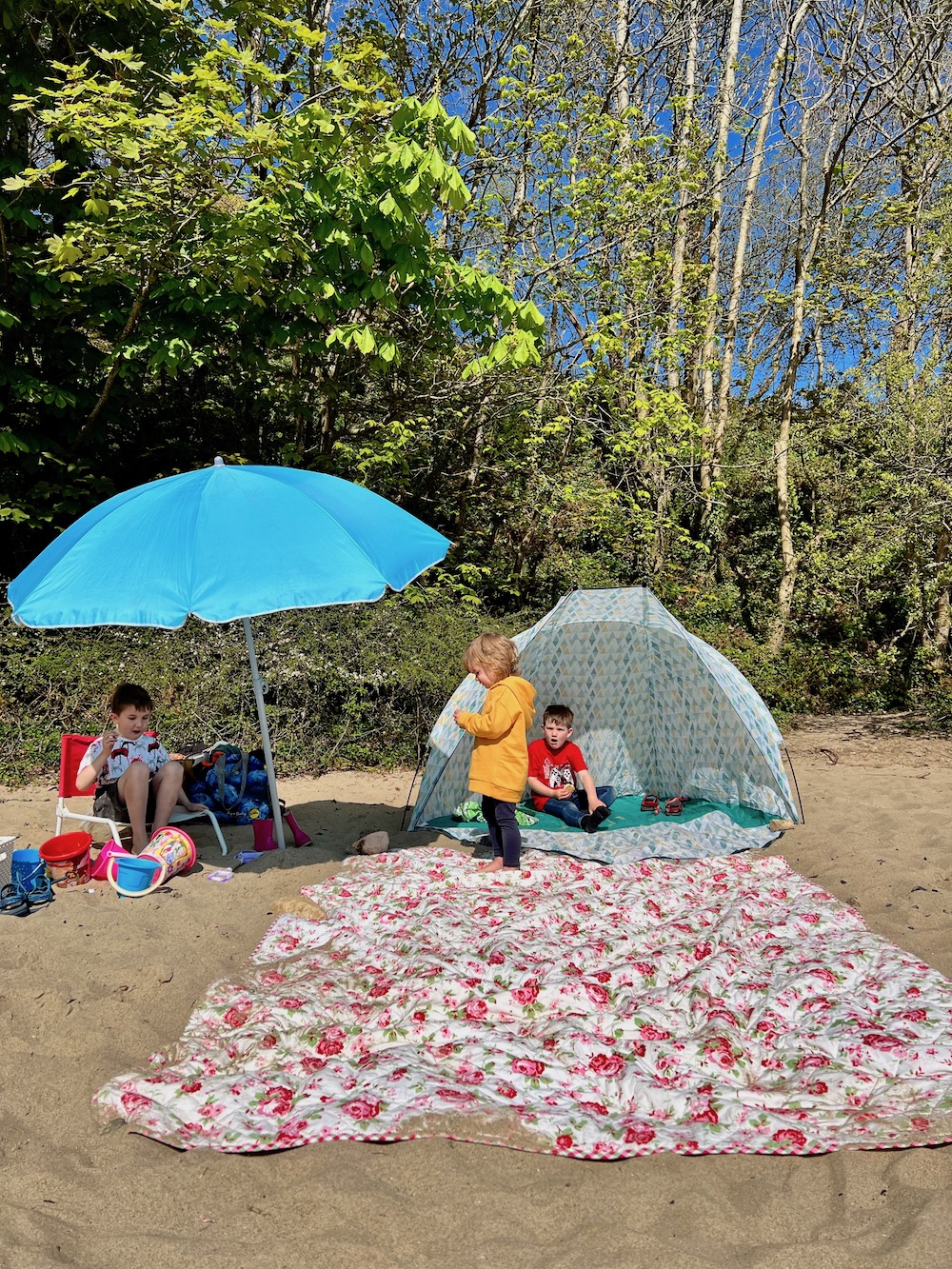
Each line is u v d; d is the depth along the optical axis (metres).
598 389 11.68
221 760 6.17
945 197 12.45
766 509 14.41
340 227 8.95
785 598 12.63
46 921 4.59
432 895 5.08
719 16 15.12
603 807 6.22
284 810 6.29
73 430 10.46
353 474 11.43
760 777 6.62
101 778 5.59
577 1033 3.55
